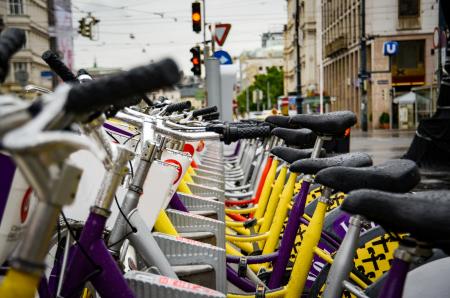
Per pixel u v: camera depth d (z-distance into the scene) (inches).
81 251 61.8
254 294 118.0
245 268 127.1
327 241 123.9
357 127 1945.1
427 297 77.9
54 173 42.0
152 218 95.8
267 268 134.2
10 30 55.6
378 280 84.9
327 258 107.9
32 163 39.8
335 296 89.0
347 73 2107.5
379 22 1689.2
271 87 3629.4
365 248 117.8
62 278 71.9
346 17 2079.2
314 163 103.9
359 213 57.8
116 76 40.6
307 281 121.6
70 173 42.3
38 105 40.8
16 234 66.8
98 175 86.5
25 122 39.2
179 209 130.4
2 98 40.2
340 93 2222.0
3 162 63.6
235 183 293.1
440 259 80.4
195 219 127.1
